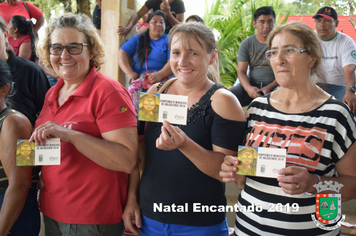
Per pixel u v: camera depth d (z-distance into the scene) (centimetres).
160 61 357
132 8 400
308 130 142
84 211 165
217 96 154
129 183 184
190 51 153
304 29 144
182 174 155
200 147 145
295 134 143
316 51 143
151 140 166
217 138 151
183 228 157
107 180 167
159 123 163
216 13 754
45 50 176
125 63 360
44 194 174
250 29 718
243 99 379
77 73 170
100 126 164
